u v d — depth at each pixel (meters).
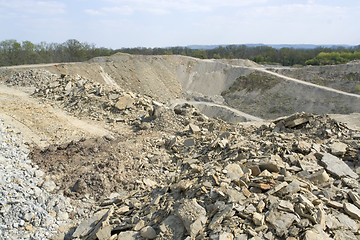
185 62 61.06
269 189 6.73
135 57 58.97
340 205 6.21
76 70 42.69
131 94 19.42
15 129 14.02
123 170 10.38
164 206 7.37
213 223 5.80
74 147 12.05
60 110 17.95
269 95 47.06
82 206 8.88
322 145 9.53
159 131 14.80
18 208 7.95
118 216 7.84
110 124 16.17
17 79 25.92
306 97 43.25
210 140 12.08
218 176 7.56
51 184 9.66
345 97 40.16
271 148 9.15
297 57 83.75
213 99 50.75
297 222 5.56
